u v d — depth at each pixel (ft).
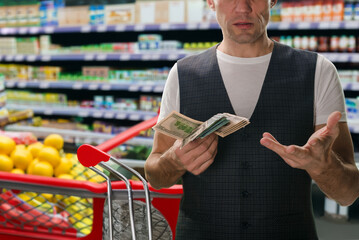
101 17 14.74
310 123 3.99
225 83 4.14
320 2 12.17
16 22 16.05
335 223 9.73
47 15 15.61
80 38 16.87
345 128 3.98
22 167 5.77
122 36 16.44
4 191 5.16
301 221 3.98
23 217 5.08
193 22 13.37
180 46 14.26
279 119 3.95
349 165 3.82
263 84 4.03
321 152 3.24
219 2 3.87
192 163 3.69
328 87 3.99
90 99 17.11
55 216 5.06
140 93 16.33
